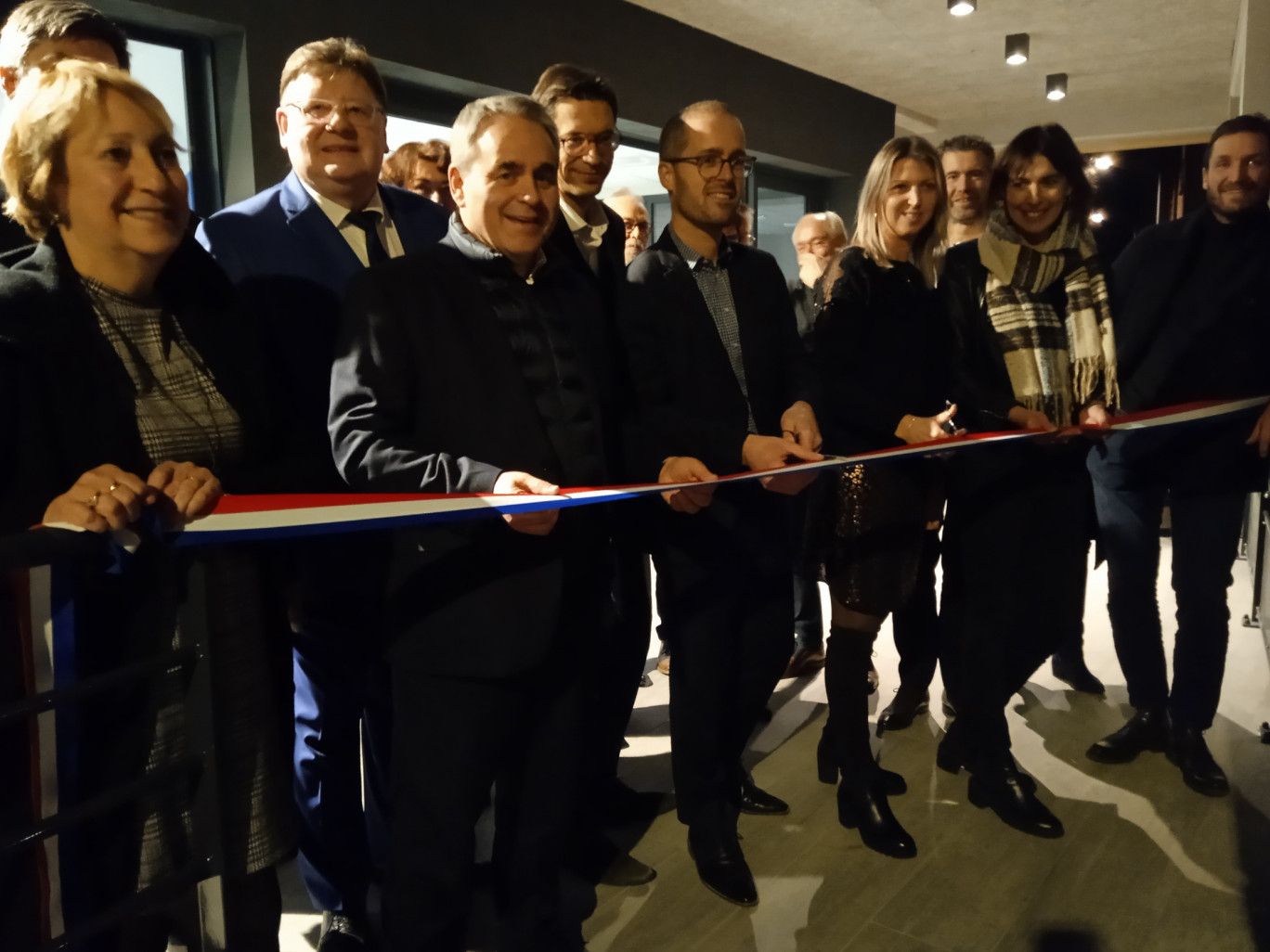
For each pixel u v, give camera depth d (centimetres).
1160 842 198
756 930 170
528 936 145
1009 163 203
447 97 393
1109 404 205
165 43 294
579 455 139
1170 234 224
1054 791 220
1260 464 217
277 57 304
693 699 177
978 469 204
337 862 163
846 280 191
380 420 126
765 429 180
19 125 105
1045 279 202
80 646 108
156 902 104
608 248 213
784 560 182
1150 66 562
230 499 112
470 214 133
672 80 472
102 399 107
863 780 199
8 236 134
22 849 94
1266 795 216
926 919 173
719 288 179
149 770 109
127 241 108
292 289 157
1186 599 224
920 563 246
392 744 142
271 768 117
